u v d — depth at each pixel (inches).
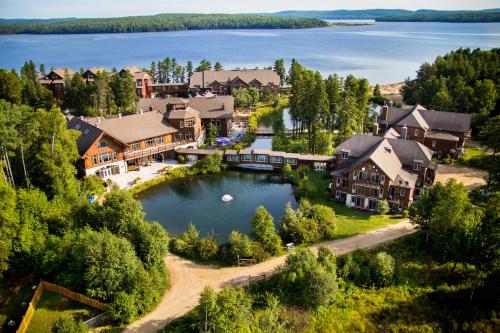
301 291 1889.8
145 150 3528.5
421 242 2289.6
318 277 1834.4
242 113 5403.5
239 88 6230.3
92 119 3683.6
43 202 2158.0
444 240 2114.9
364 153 2891.2
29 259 1977.1
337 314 1840.6
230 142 4141.2
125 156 3398.1
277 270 2048.5
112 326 1716.3
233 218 2701.8
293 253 2138.3
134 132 3538.4
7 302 1843.0
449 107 4606.3
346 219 2583.7
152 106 4286.4
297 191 3038.9
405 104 5698.8
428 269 2122.3
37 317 1726.1
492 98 4387.3
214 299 1653.5
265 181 3363.7
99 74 5172.2
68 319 1616.6
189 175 3476.9
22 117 2709.2
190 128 3882.9
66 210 2217.0
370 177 2655.0
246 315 1679.4
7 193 1958.7
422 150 2854.3
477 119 4111.7
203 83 6382.9
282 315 1781.5
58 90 6033.5
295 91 4284.0
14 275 1978.3
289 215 2407.7
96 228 2128.4
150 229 2059.5
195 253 2233.0
